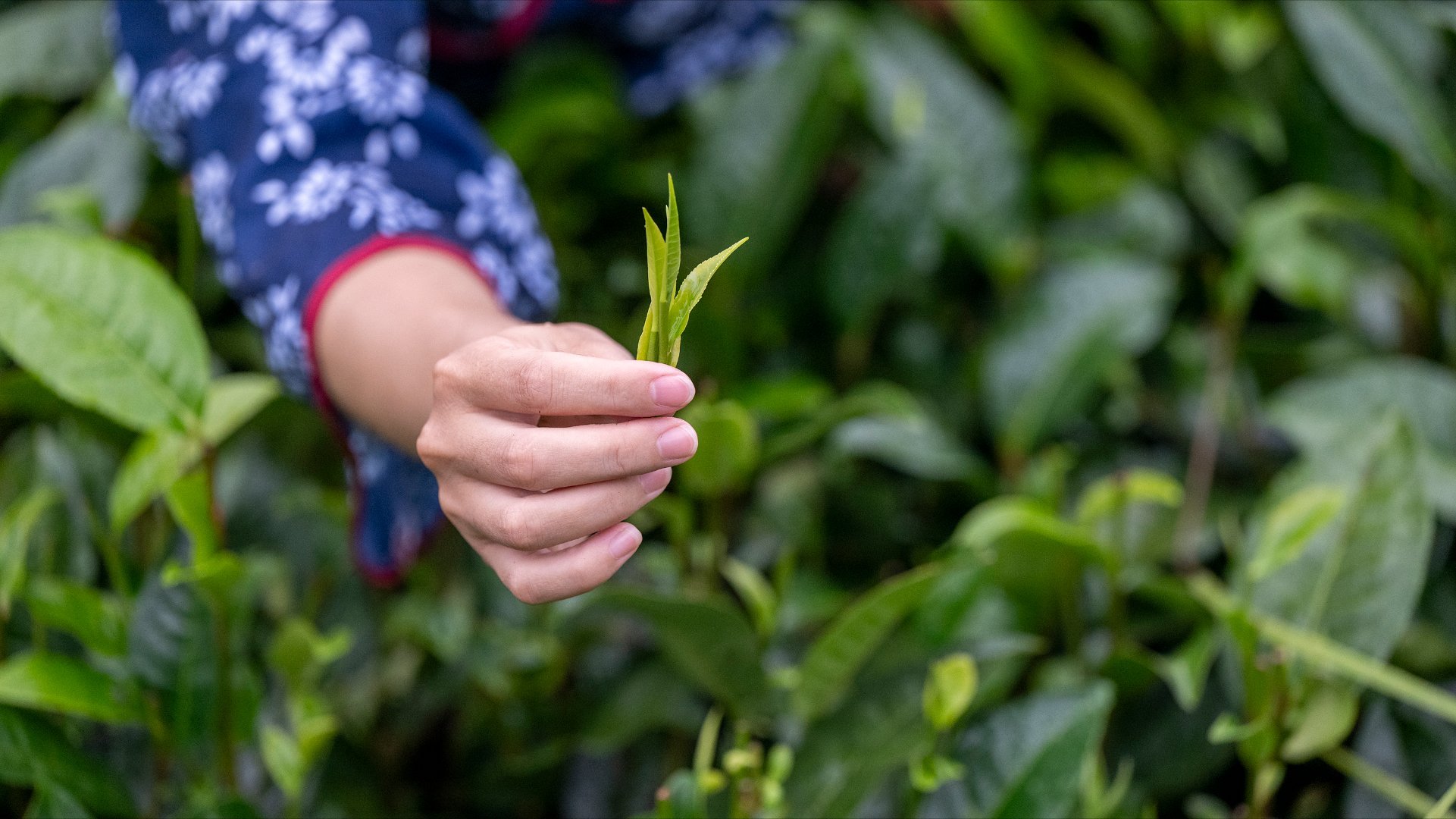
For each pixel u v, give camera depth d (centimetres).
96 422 85
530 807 88
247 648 86
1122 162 108
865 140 113
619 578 87
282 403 88
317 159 75
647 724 82
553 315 80
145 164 92
